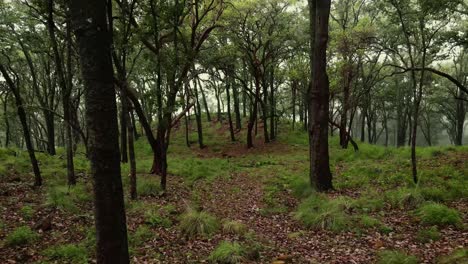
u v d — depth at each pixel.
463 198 10.68
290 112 38.66
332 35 22.69
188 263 7.04
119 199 4.32
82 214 9.86
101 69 4.10
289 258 6.99
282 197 12.50
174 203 11.99
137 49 20.75
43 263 6.63
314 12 13.12
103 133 4.16
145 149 31.45
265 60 29.45
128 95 16.02
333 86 22.39
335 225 8.70
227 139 34.19
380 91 38.53
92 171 4.24
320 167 12.52
